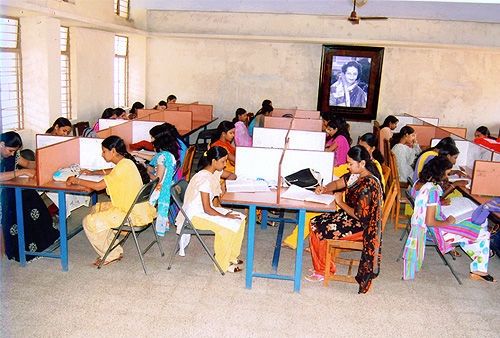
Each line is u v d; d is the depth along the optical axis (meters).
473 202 4.23
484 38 8.53
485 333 3.20
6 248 3.77
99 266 3.85
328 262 3.69
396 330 3.18
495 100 8.91
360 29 8.74
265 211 4.98
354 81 9.00
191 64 9.38
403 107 9.08
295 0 8.56
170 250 4.31
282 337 3.03
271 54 9.17
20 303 3.26
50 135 4.30
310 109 9.31
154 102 9.59
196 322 3.14
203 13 9.02
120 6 8.55
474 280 4.02
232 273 3.90
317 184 3.94
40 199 3.96
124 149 3.77
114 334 2.96
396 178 5.00
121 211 3.74
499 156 4.90
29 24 5.61
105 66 7.78
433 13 8.38
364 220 3.48
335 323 3.22
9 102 5.62
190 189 3.82
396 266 4.23
